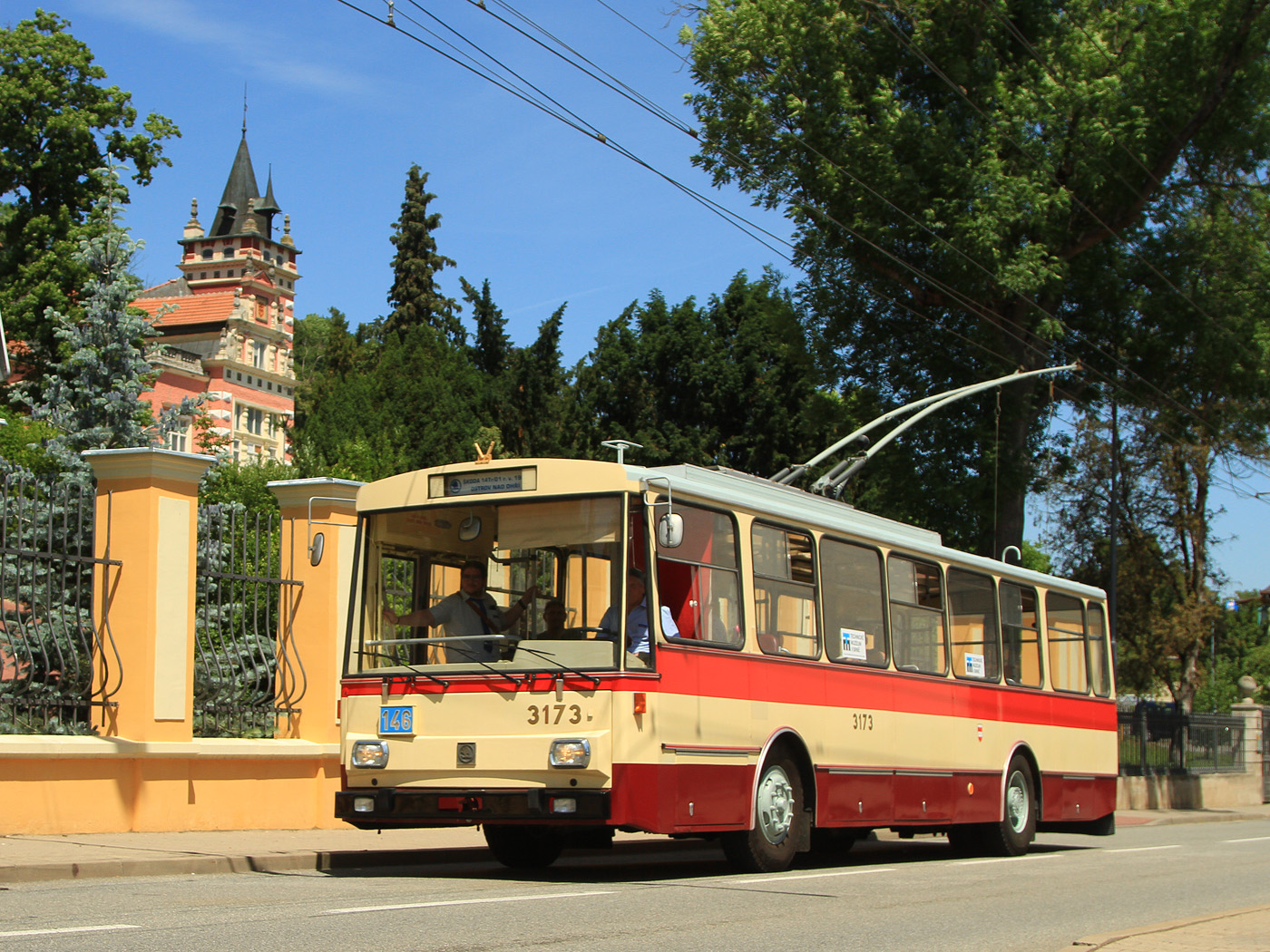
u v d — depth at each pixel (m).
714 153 28.38
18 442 23.72
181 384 73.25
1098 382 30.88
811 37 26.64
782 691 11.77
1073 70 26.95
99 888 9.30
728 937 7.64
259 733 14.45
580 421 37.97
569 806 9.95
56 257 39.81
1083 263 28.72
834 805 12.34
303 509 14.83
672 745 10.38
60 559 12.52
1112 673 18.80
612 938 7.35
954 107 27.44
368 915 7.95
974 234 25.36
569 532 10.51
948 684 14.53
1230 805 35.19
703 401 37.56
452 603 10.80
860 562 13.28
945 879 12.03
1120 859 15.54
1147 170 27.00
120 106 43.19
